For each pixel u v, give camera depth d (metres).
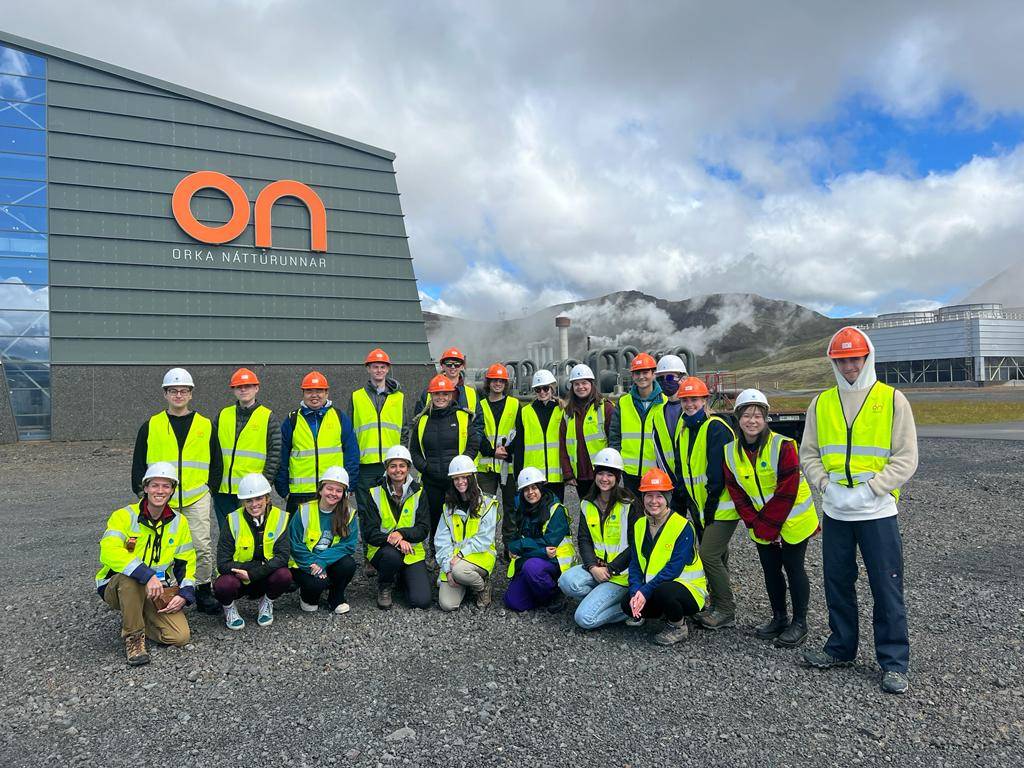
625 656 4.87
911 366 68.94
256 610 6.06
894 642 4.20
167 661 4.91
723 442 5.32
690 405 5.57
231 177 23.30
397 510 6.10
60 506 11.41
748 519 5.05
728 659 4.76
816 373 125.38
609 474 5.45
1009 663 4.56
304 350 24.00
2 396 19.92
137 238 21.73
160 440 5.84
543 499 6.08
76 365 20.64
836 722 3.80
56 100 21.06
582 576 5.57
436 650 5.06
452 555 6.00
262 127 23.97
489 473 7.71
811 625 5.40
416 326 26.09
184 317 22.23
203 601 6.02
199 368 22.28
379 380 7.14
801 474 4.89
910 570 6.89
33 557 8.03
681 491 5.91
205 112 23.08
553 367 24.41
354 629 5.56
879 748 3.51
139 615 4.87
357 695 4.29
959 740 3.58
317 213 24.52
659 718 3.89
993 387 58.25
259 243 23.47
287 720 3.96
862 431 4.32
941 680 4.32
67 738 3.79
